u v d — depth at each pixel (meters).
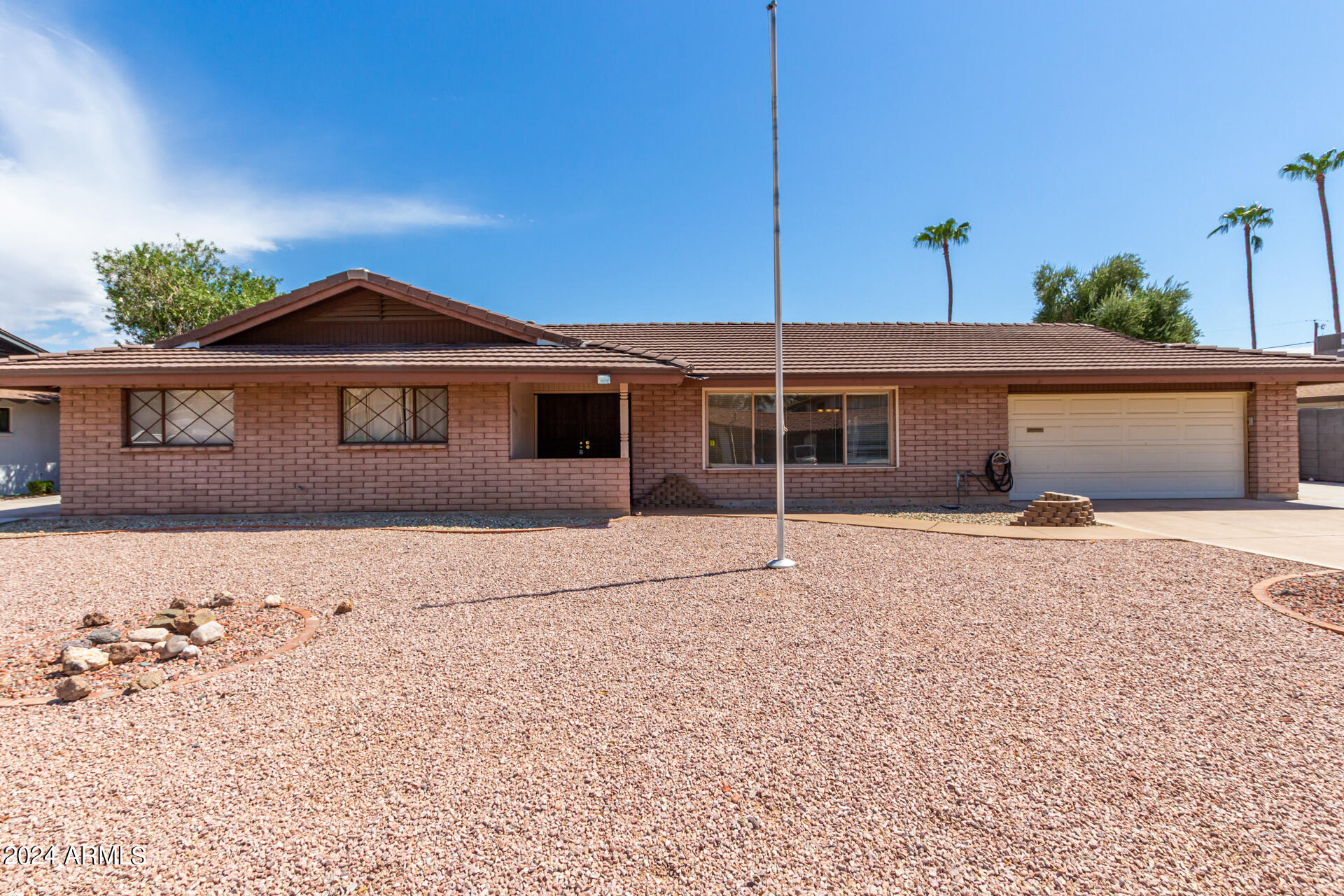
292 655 4.28
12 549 7.99
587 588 6.04
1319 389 19.62
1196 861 2.22
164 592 5.89
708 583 6.21
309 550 7.87
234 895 2.09
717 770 2.82
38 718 3.37
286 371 10.16
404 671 4.00
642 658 4.21
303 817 2.50
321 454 11.05
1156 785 2.69
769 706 3.47
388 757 2.95
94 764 2.91
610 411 14.66
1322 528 9.31
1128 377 11.76
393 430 11.39
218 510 10.95
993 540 8.56
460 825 2.44
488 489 11.13
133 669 4.02
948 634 4.63
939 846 2.31
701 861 2.24
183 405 11.21
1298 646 4.34
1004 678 3.83
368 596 5.75
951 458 12.75
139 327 33.38
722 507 12.31
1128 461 13.07
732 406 12.80
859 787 2.69
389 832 2.40
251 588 6.03
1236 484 13.09
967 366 12.23
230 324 11.50
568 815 2.50
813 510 12.05
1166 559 7.17
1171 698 3.54
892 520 10.38
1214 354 13.21
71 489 10.84
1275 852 2.27
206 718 3.35
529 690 3.71
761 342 14.25
